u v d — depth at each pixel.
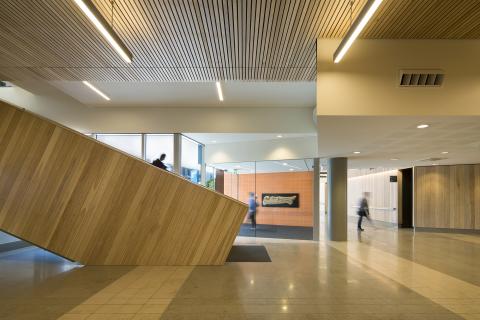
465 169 12.72
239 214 6.32
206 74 6.88
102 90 9.04
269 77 7.00
